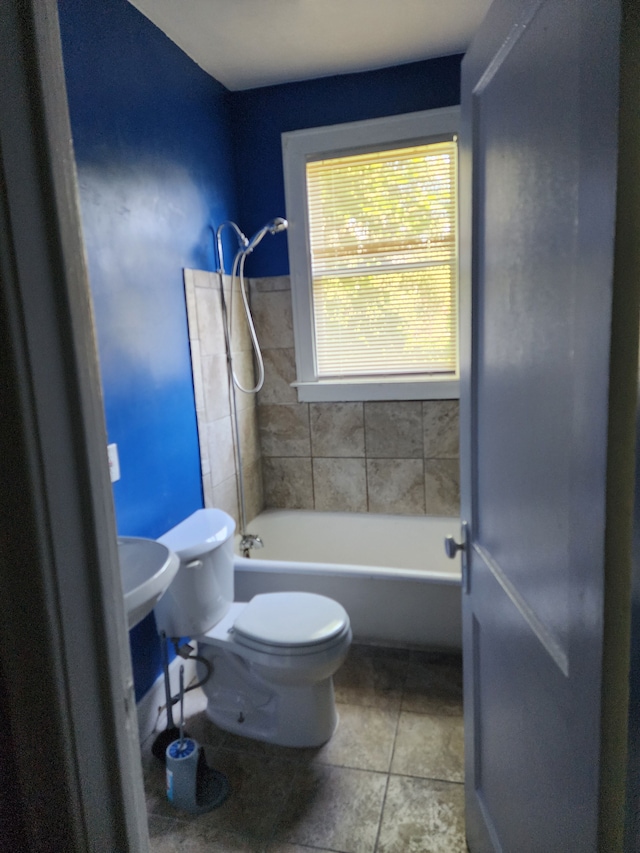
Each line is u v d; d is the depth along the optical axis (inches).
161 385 87.1
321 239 117.6
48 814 23.7
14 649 22.5
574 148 28.4
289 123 114.5
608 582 25.7
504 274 40.6
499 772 47.9
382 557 121.9
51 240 21.4
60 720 22.8
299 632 72.7
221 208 110.1
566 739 31.8
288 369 123.6
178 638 77.4
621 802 26.8
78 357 22.7
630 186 23.2
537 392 35.2
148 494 83.7
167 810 67.3
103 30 75.0
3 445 20.9
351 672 91.4
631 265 23.6
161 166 88.5
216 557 78.2
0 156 19.4
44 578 21.8
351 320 119.3
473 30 95.4
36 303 20.9
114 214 76.4
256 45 96.3
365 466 123.3
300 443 125.9
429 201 111.0
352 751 75.4
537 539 35.9
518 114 36.2
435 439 118.6
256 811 66.7
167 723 78.7
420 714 81.6
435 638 95.2
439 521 119.2
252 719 80.0
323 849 61.7
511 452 40.7
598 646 26.6
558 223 31.0
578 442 28.4
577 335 28.1
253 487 124.2
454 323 114.1
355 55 102.7
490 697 49.5
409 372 118.5
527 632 37.9
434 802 66.8
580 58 26.8
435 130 107.8
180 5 82.6
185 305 94.7
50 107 21.2
